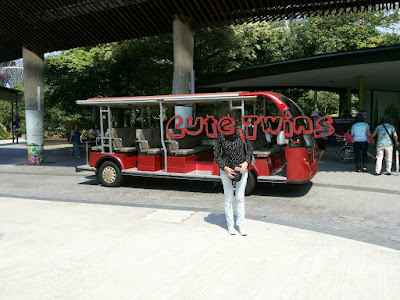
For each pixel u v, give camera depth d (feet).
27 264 12.37
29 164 44.75
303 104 111.86
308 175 22.86
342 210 20.03
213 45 57.82
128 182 30.32
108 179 28.12
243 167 14.98
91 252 13.39
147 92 65.46
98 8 34.60
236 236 15.12
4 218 18.19
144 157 26.78
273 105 28.27
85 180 32.01
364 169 33.35
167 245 14.05
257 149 25.34
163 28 38.81
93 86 61.21
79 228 16.35
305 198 23.13
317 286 10.59
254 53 71.87
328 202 21.99
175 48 34.68
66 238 14.98
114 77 60.44
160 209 19.97
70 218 18.10
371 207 20.63
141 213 19.04
